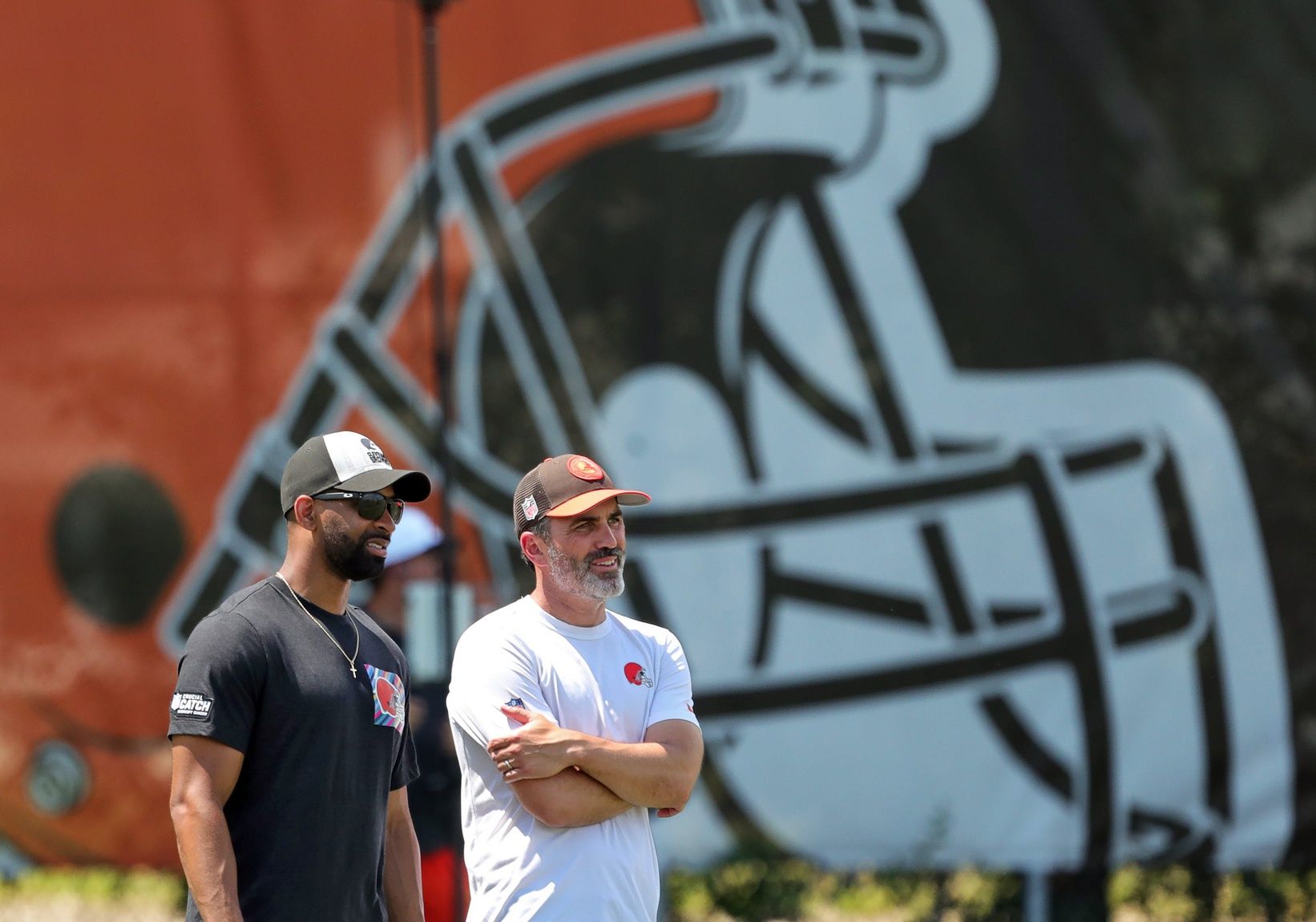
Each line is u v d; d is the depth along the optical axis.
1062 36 20.28
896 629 20.00
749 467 20.27
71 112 20.38
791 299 20.34
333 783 10.40
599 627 11.66
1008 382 20.11
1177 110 20.17
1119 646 19.78
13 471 20.22
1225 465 19.86
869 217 20.30
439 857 16.45
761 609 20.12
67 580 20.14
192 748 10.09
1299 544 19.70
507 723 11.07
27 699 20.05
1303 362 19.84
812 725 19.97
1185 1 20.22
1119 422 19.98
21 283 20.30
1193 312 19.98
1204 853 19.55
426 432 20.36
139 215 20.36
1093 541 19.91
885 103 20.36
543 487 11.55
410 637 17.03
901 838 19.78
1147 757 19.67
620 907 10.98
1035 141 20.23
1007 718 19.81
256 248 20.38
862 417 20.20
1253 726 19.61
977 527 20.02
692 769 11.30
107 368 20.30
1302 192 19.97
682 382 20.38
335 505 10.69
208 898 9.79
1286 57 20.11
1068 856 19.62
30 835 19.92
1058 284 20.12
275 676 10.32
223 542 20.19
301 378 20.36
